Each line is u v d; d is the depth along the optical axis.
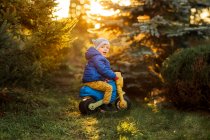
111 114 4.65
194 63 4.82
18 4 4.80
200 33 6.09
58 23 4.92
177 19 6.20
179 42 6.21
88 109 4.69
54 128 4.00
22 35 4.73
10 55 4.30
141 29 5.61
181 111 4.95
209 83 4.65
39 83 6.05
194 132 3.93
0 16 4.59
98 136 3.91
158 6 6.06
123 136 3.84
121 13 6.08
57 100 5.52
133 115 4.68
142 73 5.70
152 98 5.66
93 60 4.80
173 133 3.98
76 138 3.86
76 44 8.97
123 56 5.86
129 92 5.88
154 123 4.36
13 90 5.14
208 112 4.84
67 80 6.95
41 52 5.11
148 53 5.70
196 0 6.44
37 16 4.95
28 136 3.75
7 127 3.87
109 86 4.73
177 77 4.97
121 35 5.89
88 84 4.80
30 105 4.88
